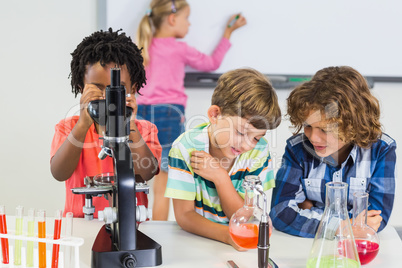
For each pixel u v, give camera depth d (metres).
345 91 1.50
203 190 1.54
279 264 1.27
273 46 3.06
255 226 1.24
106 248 1.22
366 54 3.07
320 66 3.08
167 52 2.92
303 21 3.04
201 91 3.02
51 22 3.02
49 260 1.18
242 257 1.30
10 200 3.12
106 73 1.57
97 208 1.65
